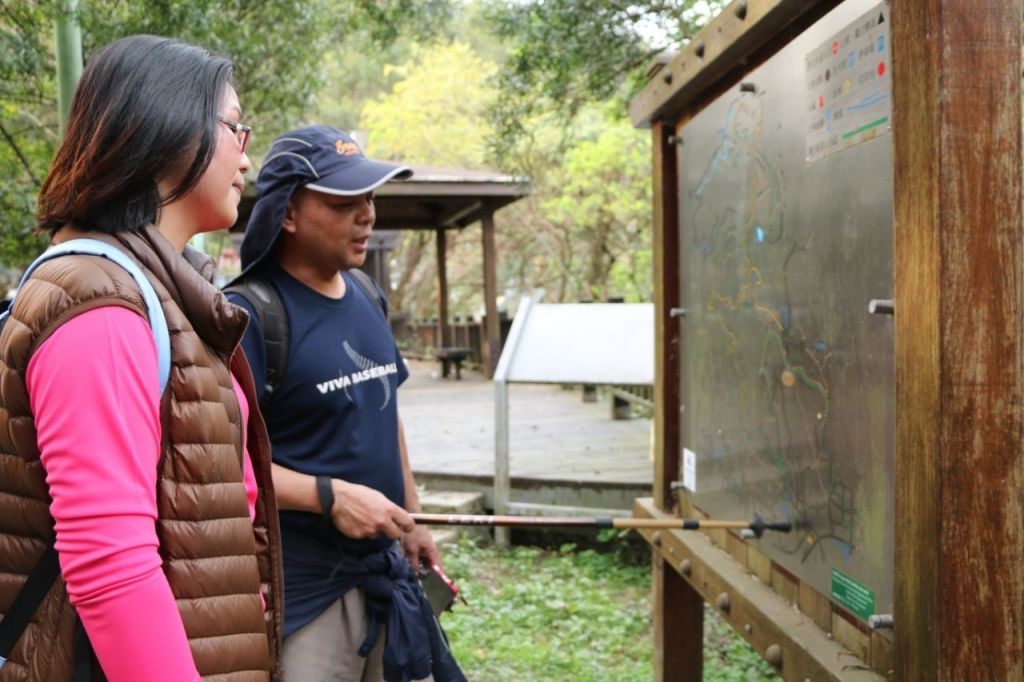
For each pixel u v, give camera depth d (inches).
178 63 48.3
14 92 171.6
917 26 52.5
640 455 245.6
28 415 42.8
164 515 44.9
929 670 52.6
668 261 104.2
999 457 51.4
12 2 153.4
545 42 177.5
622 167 494.9
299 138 75.3
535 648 149.5
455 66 663.8
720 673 138.8
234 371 55.2
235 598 47.1
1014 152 51.2
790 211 72.3
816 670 64.3
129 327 42.9
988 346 51.1
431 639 78.2
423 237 786.8
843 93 63.4
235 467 48.3
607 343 215.2
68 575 40.5
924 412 52.7
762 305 78.4
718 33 80.6
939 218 50.8
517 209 644.1
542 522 81.2
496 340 446.3
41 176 184.7
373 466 78.5
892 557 58.9
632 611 169.8
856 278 62.4
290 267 77.0
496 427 215.3
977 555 51.3
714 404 91.0
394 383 82.6
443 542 206.1
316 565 74.9
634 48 175.9
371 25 234.5
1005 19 50.9
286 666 73.6
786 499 75.1
